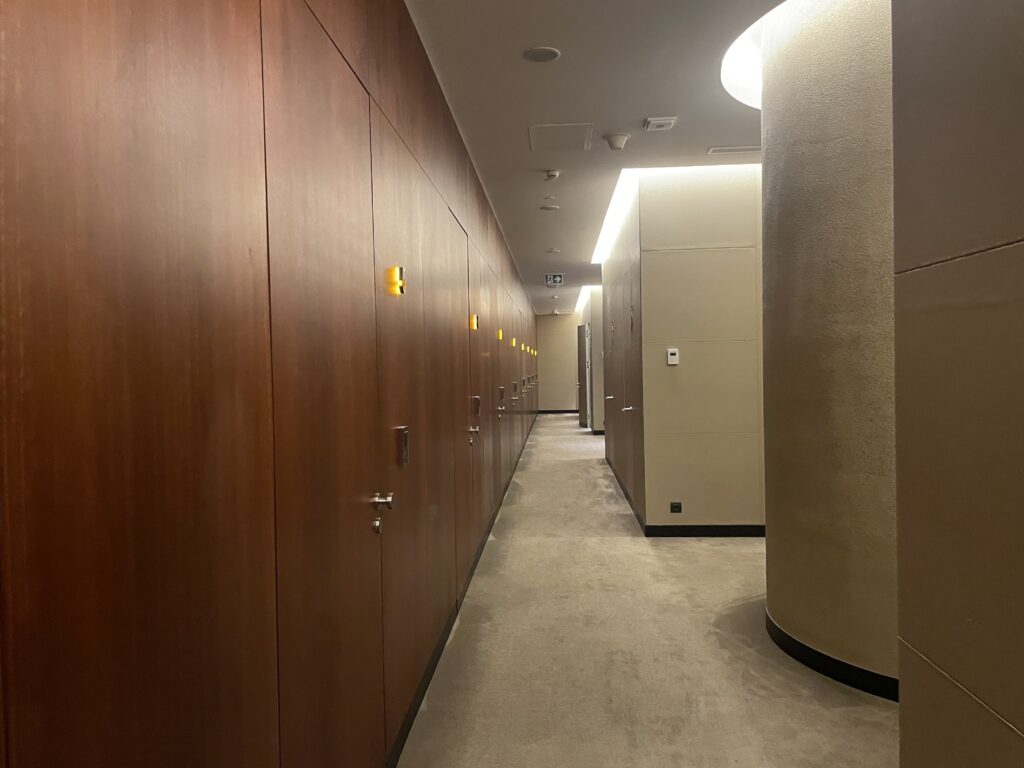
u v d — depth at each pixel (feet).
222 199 3.79
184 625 3.34
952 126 3.96
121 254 2.88
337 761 5.65
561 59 10.78
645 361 18.44
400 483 8.04
